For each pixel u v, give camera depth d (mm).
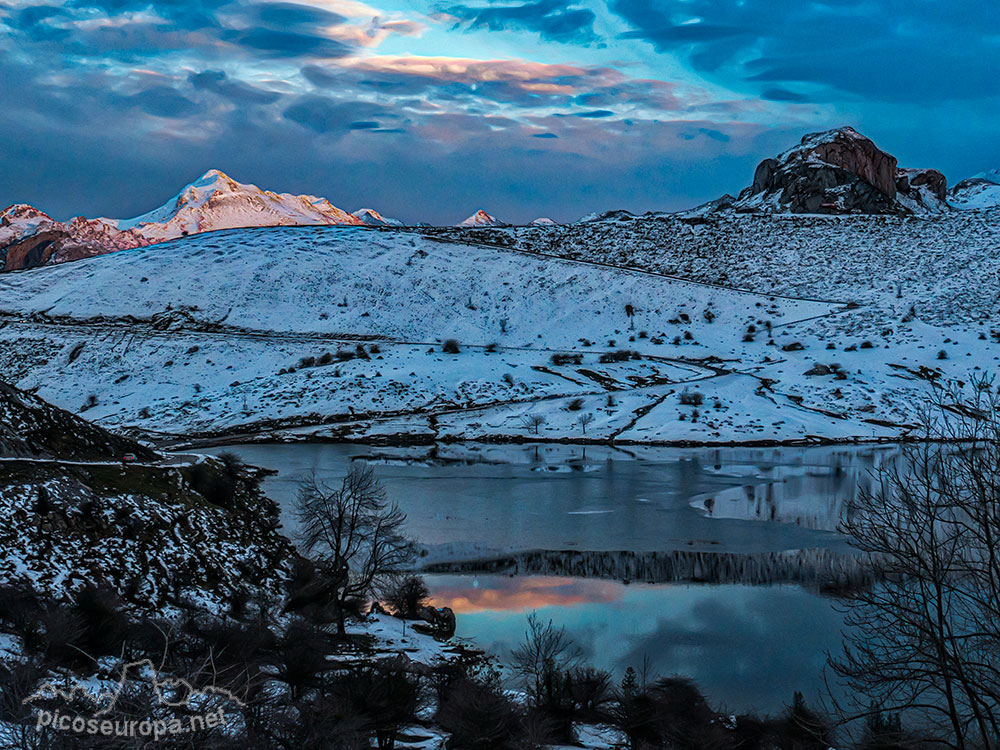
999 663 13523
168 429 100562
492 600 34938
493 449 89062
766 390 111125
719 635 29391
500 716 17219
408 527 49812
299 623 25031
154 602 29188
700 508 56406
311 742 13953
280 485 62000
